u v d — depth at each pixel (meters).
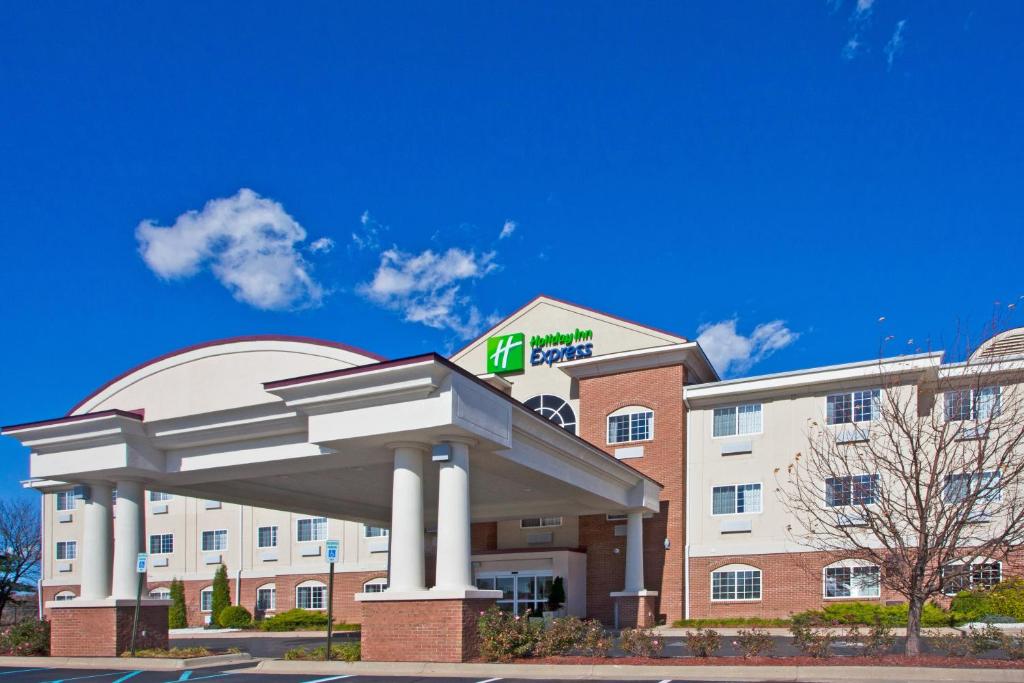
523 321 40.38
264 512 47.28
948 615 27.52
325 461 22.14
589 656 19.36
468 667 18.00
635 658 18.98
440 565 19.14
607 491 30.47
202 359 39.81
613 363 37.06
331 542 19.97
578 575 35.53
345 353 38.69
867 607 29.42
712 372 40.09
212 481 25.09
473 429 19.38
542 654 19.23
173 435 23.23
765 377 34.22
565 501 31.17
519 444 22.84
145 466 23.52
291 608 45.19
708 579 34.06
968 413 22.36
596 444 36.81
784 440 33.81
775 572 32.84
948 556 18.70
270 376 38.94
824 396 33.25
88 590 24.11
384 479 26.08
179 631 42.84
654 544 34.88
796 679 16.36
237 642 34.53
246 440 22.72
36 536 56.56
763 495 33.84
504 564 36.25
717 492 34.78
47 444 24.00
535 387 39.34
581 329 38.88
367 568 43.41
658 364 36.38
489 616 19.16
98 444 23.50
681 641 27.27
